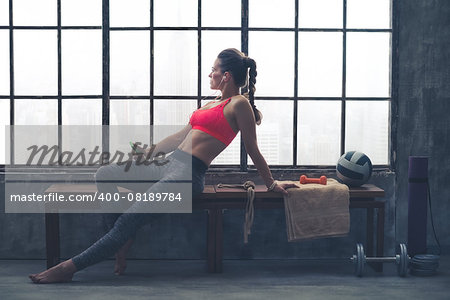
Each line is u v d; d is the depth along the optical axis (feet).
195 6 13.57
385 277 12.04
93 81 13.65
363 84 13.87
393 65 13.57
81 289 10.93
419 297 10.50
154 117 13.73
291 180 13.62
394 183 13.66
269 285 11.35
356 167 12.48
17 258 13.56
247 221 12.02
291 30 13.67
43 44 13.60
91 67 13.62
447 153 13.79
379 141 13.96
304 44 13.74
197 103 13.73
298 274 12.30
